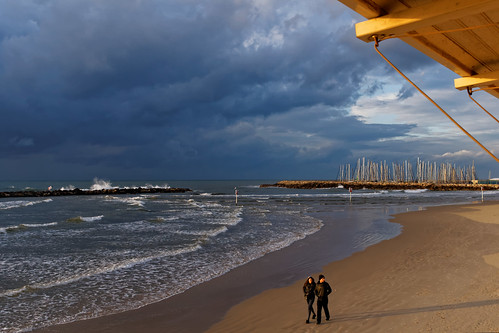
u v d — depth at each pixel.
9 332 7.76
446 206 40.06
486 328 6.75
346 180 141.12
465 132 2.12
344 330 7.29
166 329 8.02
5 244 17.22
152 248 16.42
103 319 8.55
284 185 120.94
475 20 2.01
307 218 28.81
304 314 8.52
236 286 11.11
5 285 10.98
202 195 70.56
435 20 1.74
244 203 47.81
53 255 14.95
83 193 73.62
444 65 2.70
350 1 1.78
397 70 2.10
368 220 27.52
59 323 8.28
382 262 13.52
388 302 8.79
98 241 18.09
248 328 7.91
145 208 38.38
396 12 1.83
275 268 13.20
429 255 14.19
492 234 19.06
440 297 8.84
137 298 10.01
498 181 199.50
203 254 15.30
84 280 11.56
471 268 11.65
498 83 2.83
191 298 10.03
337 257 14.85
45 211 34.88
